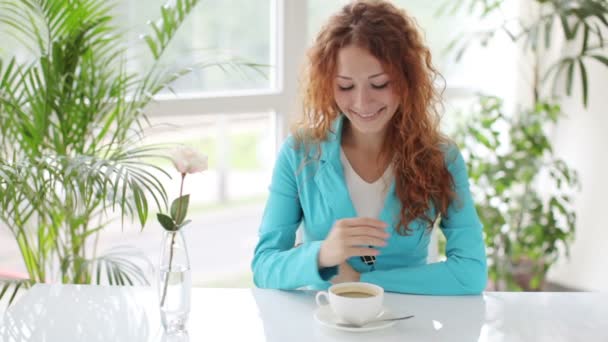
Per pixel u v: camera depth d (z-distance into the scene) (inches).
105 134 82.2
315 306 56.1
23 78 77.1
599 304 57.4
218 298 57.7
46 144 79.7
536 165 113.4
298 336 50.1
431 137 65.9
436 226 69.6
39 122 78.4
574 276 135.2
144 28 97.1
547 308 56.3
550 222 115.5
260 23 109.7
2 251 113.7
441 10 120.1
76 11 77.0
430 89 65.7
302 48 110.9
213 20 105.1
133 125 99.7
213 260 163.8
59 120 79.3
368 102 60.1
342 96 61.4
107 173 68.3
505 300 58.2
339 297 49.6
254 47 109.9
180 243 49.2
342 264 62.2
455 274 60.1
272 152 114.8
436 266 60.7
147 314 54.4
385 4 63.2
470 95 132.3
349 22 61.3
